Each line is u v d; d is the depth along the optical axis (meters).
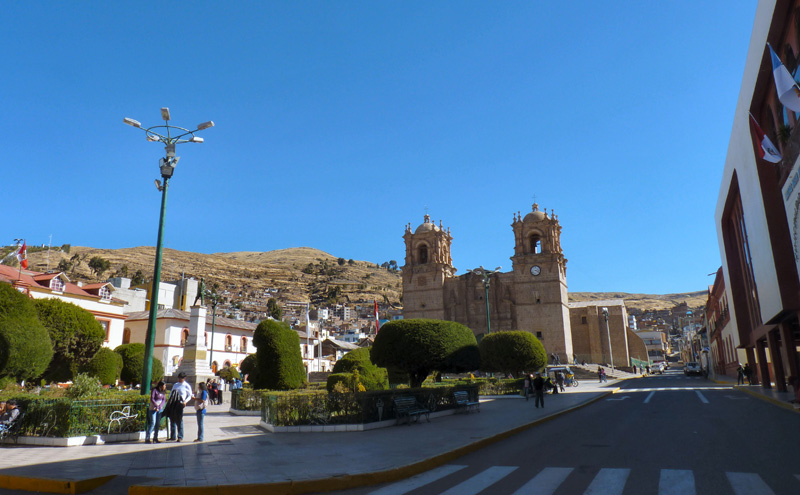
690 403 25.50
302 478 9.13
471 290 86.38
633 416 20.08
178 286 83.44
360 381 23.53
